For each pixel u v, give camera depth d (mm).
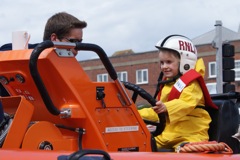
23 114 4285
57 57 4430
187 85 5469
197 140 5555
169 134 5555
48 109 4473
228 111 5953
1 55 4648
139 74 47562
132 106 4867
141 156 4113
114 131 4734
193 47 5801
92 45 4566
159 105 5184
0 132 4262
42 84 4371
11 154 3891
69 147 4516
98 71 44062
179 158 4141
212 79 41969
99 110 4652
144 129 4957
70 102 4523
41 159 3863
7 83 4738
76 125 4590
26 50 4551
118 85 4762
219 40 16406
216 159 4199
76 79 4527
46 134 4414
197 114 5676
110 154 4098
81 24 5355
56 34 5305
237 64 42250
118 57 48781
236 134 5859
